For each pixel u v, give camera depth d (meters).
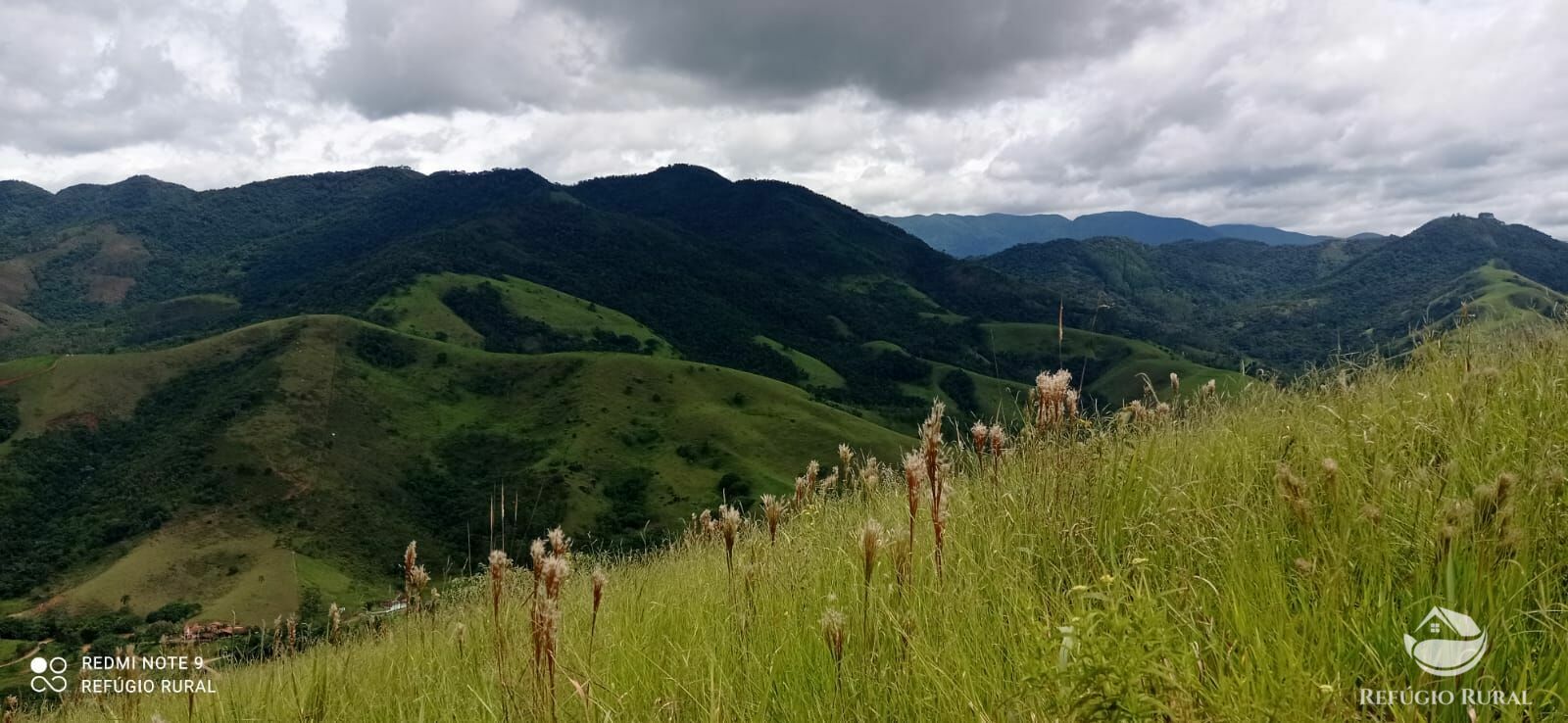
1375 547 2.42
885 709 2.32
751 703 2.58
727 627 3.32
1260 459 3.48
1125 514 3.25
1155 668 1.79
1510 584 2.07
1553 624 1.94
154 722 3.07
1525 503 2.38
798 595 3.44
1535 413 3.14
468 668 3.78
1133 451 3.63
